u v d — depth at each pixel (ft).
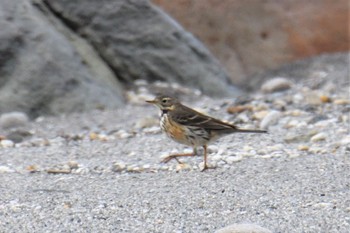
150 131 48.03
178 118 37.91
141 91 60.08
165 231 29.25
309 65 69.62
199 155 40.63
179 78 62.13
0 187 35.88
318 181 34.68
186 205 32.22
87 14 60.80
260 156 40.04
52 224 30.35
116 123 51.62
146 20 61.93
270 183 34.76
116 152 43.14
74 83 56.03
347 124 47.32
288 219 29.94
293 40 71.77
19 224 30.42
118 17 61.36
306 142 43.14
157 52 61.87
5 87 54.85
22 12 56.95
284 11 72.13
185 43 62.80
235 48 71.56
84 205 32.71
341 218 29.81
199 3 71.20
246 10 71.67
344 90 59.21
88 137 47.70
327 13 72.43
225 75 64.75
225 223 29.91
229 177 36.14
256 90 66.39
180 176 36.91
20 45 55.77
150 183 35.88
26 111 54.44
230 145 42.42
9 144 46.24
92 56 60.29
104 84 58.39
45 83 55.26
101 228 29.78
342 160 38.22
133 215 31.19
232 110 52.47
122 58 61.21
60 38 57.52
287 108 52.85
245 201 32.37
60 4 60.44
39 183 36.60
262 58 71.41
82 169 39.01
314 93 55.77
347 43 72.90
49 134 49.52
